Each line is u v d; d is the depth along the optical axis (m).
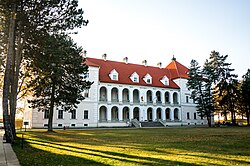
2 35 20.28
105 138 21.72
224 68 58.50
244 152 11.84
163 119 65.38
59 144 16.48
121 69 64.88
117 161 9.50
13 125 19.77
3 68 24.08
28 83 30.95
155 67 73.38
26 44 21.53
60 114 51.56
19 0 17.64
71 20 20.61
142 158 10.20
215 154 11.23
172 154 11.35
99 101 56.66
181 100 69.06
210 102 55.84
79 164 9.11
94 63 61.19
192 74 57.22
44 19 19.70
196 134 25.67
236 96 58.59
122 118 59.53
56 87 33.84
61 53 23.72
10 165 9.13
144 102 63.16
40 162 9.71
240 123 61.72
